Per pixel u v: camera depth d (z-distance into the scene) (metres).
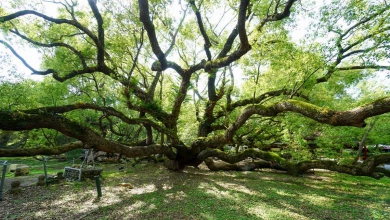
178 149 12.32
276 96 11.99
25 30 10.82
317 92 11.44
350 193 9.04
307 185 10.52
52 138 15.98
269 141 16.69
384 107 4.58
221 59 8.95
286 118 11.52
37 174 12.87
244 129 14.04
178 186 9.84
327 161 10.52
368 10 8.31
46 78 14.73
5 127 5.32
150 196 8.16
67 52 11.64
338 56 9.48
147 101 12.16
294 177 12.66
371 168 9.32
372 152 15.22
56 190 8.95
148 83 15.84
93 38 9.66
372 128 11.90
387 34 7.76
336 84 11.43
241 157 11.98
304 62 8.17
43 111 6.22
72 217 6.08
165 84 16.48
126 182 10.57
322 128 11.81
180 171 13.61
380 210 6.91
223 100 15.53
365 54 8.52
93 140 7.31
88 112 15.77
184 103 14.66
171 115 11.72
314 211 6.72
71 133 6.66
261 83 11.49
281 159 11.46
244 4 6.37
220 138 10.55
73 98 15.18
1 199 7.64
